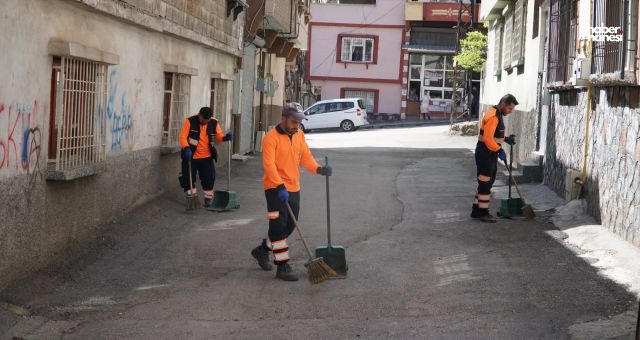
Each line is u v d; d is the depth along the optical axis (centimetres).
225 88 1844
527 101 1786
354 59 4978
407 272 839
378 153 2541
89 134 925
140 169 1166
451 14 4712
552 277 800
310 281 769
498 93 2458
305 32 3275
